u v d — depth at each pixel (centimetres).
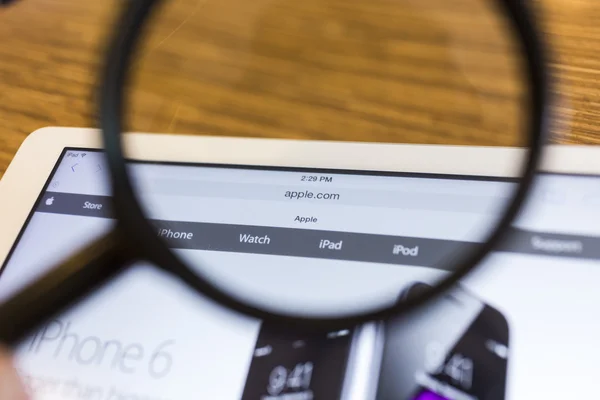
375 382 22
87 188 25
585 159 24
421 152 25
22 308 21
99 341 23
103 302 23
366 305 22
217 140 26
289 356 22
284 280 23
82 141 26
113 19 21
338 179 25
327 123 26
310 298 22
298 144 26
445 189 24
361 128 26
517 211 22
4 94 28
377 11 28
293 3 29
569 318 22
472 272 22
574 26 27
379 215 24
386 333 22
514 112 22
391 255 23
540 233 23
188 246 24
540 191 23
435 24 27
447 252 23
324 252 24
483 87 25
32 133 27
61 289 21
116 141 21
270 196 25
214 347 23
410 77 27
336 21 28
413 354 22
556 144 24
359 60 27
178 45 28
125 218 21
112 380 23
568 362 22
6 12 30
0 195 25
